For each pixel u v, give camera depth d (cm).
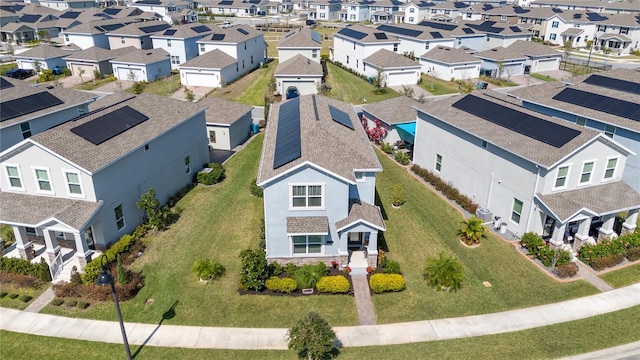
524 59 7462
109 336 2122
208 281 2508
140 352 2020
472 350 2025
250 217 3206
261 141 4766
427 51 7975
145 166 3092
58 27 10431
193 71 6706
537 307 2309
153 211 2973
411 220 3172
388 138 4500
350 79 7400
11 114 3550
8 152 2570
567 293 2414
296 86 6334
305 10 16662
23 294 2409
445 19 11400
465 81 7125
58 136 2670
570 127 2870
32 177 2648
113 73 7319
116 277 2478
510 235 3003
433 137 3753
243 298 2380
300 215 2561
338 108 3656
